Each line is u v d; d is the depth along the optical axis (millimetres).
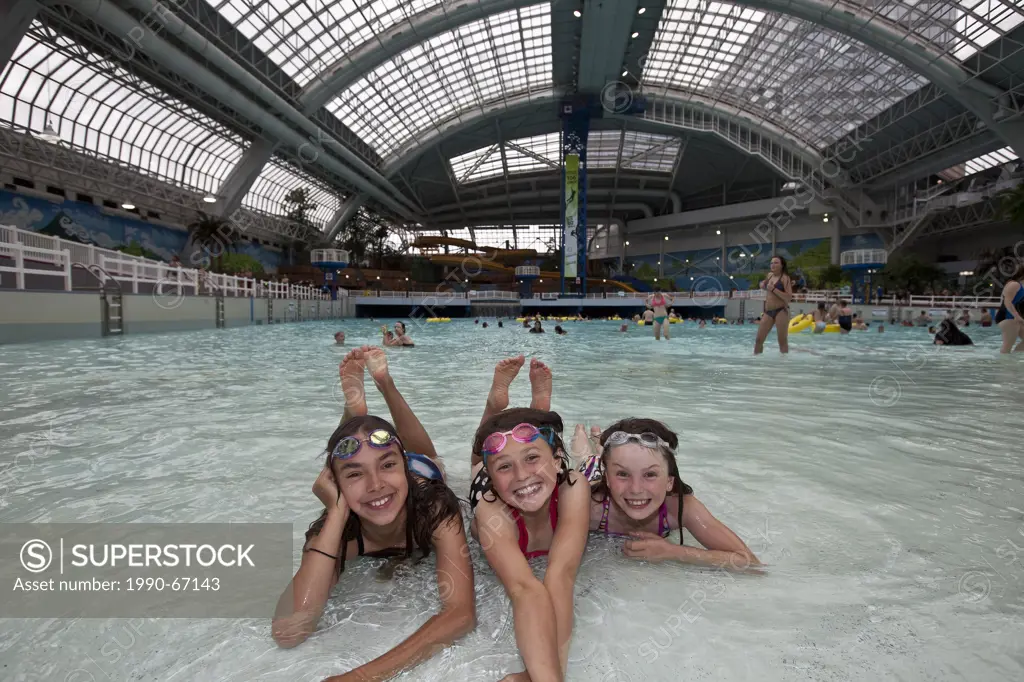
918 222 38938
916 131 33562
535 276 36750
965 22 23891
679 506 1821
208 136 32844
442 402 4293
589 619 1400
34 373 5910
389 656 1235
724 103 39031
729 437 3129
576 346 10828
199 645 1273
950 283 39875
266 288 22281
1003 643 1240
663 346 10852
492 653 1280
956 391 4824
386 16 27062
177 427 3379
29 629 1314
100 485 2309
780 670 1172
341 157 37469
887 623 1330
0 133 23016
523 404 4086
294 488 2277
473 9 27562
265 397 4488
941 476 2434
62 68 23406
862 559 1657
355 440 1566
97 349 8859
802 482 2344
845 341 12242
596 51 34031
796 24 28656
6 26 18281
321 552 1526
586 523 1671
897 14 24922
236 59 25203
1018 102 25875
